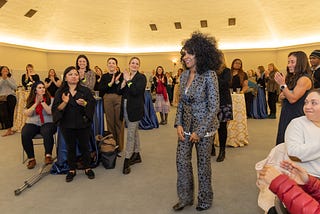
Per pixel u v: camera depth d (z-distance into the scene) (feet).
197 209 7.57
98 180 9.91
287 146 4.81
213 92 6.69
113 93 12.76
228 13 36.45
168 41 42.42
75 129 9.76
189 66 6.83
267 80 23.79
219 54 6.81
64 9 34.19
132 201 8.21
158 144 15.14
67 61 40.09
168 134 17.79
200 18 37.70
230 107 11.54
